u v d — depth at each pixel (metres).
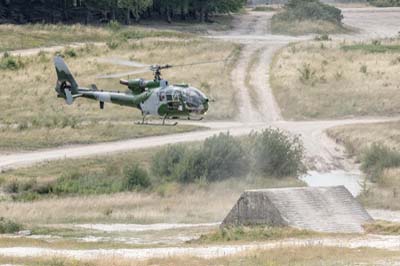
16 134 157.75
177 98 100.81
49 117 175.62
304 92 188.25
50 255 60.94
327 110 177.00
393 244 62.97
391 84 192.00
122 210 104.88
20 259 59.03
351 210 75.38
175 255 59.56
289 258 55.19
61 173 131.12
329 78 199.75
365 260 54.31
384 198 107.50
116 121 172.25
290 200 73.75
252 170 126.38
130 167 125.56
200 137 154.50
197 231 83.12
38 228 87.44
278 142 128.88
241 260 55.66
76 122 167.38
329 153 143.62
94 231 85.25
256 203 73.38
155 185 121.75
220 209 104.06
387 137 147.25
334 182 125.56
